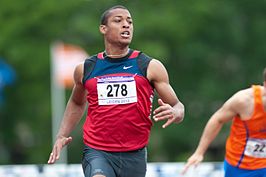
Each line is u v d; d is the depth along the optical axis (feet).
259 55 171.01
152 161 158.81
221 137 176.35
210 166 64.49
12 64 156.87
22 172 65.62
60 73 115.65
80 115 44.86
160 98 42.19
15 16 156.56
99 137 42.19
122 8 42.29
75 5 156.97
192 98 166.91
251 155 49.29
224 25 166.81
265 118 48.24
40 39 157.79
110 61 42.04
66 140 44.34
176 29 159.33
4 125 167.63
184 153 160.56
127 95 41.65
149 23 157.17
